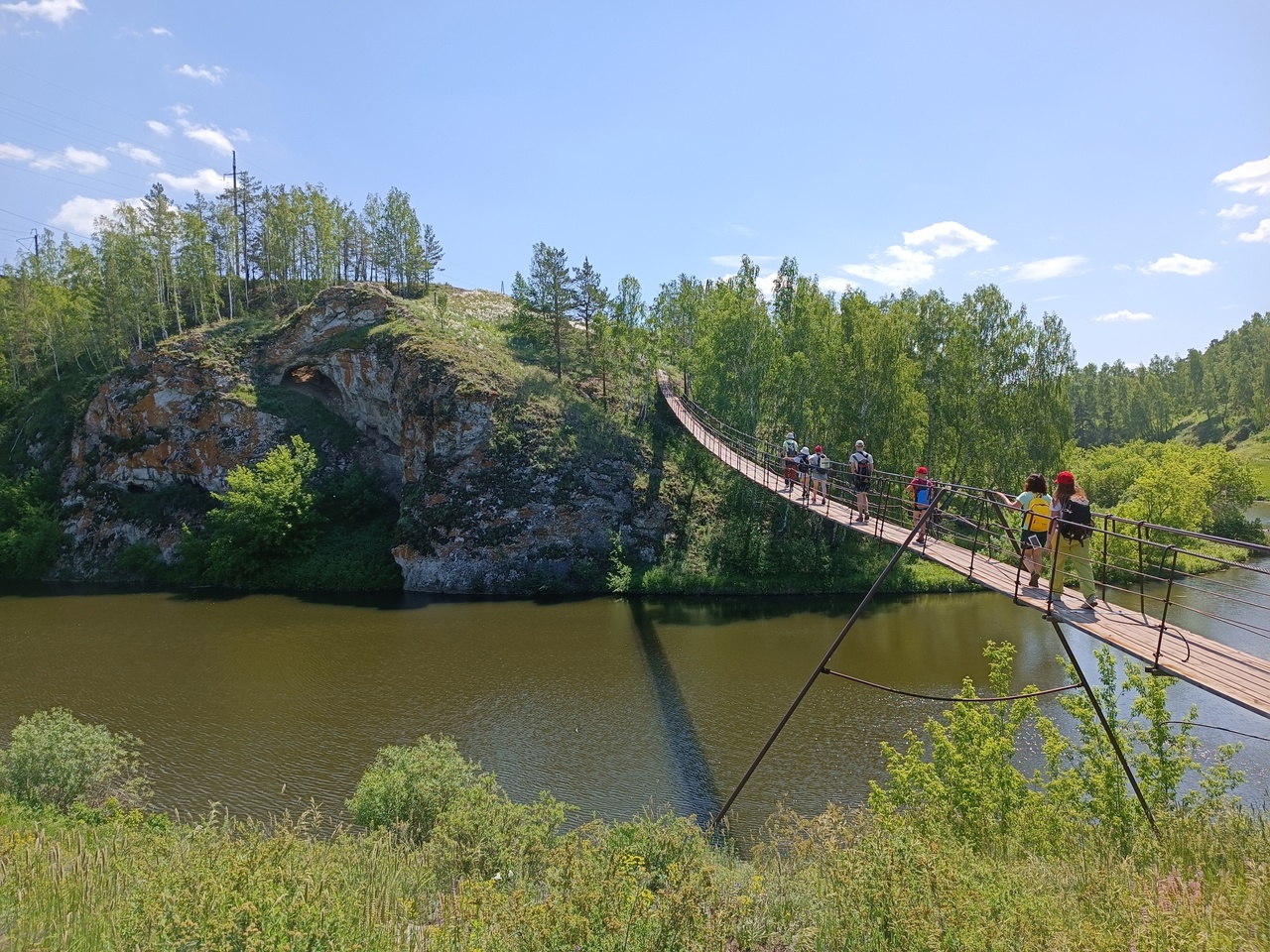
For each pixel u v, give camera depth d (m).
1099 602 11.79
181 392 51.16
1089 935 6.01
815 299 50.34
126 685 25.59
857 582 40.62
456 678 26.17
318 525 46.53
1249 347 123.19
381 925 6.91
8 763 14.57
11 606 38.50
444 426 44.50
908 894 6.96
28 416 56.31
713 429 42.47
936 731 13.87
